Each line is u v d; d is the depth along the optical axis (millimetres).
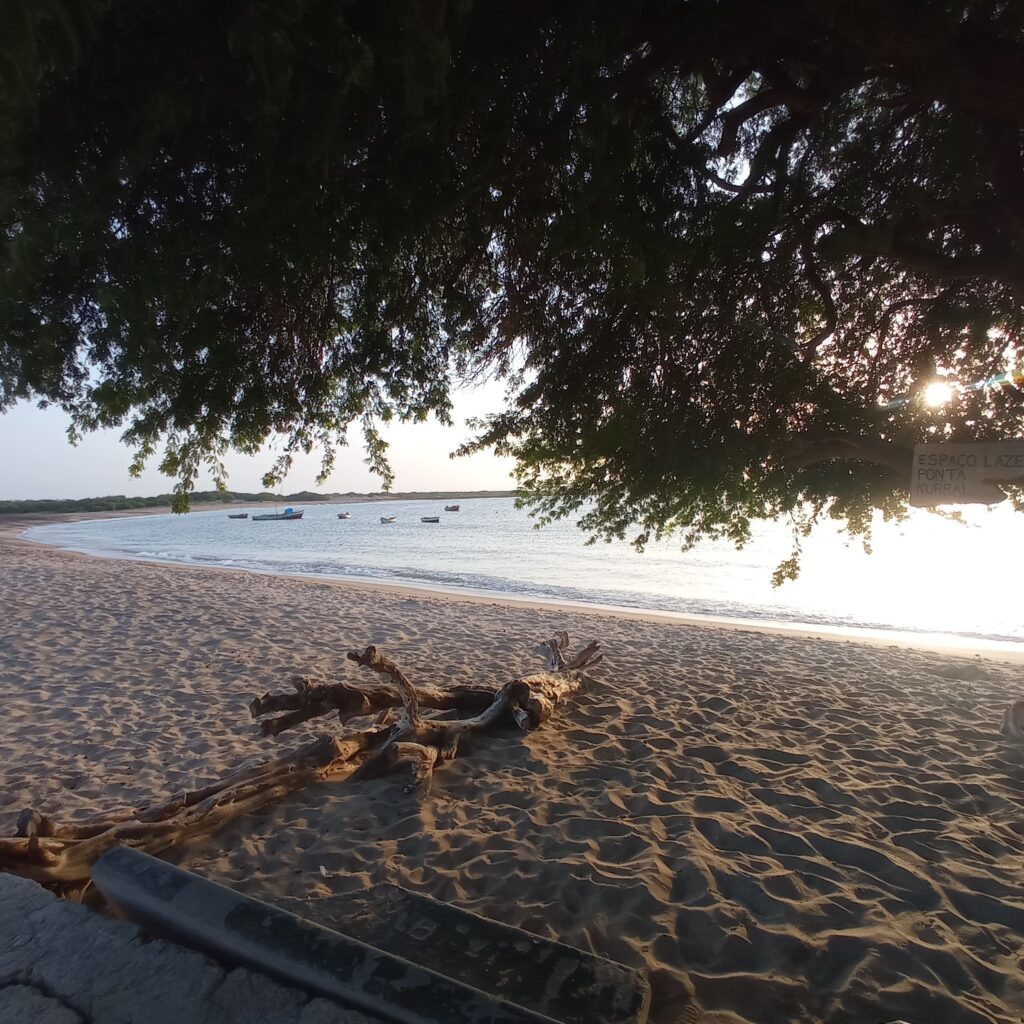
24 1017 1986
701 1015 2707
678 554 31766
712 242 3617
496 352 4801
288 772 4781
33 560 23703
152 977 2135
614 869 3785
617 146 3119
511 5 2465
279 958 2098
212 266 2865
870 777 5352
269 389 3947
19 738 6145
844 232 3596
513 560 29750
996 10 2654
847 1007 2738
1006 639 12820
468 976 2367
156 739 6156
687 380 4215
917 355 5242
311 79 2158
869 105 3969
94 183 2357
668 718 6863
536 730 6402
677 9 2826
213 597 14758
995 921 3391
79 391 3639
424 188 2920
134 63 2078
